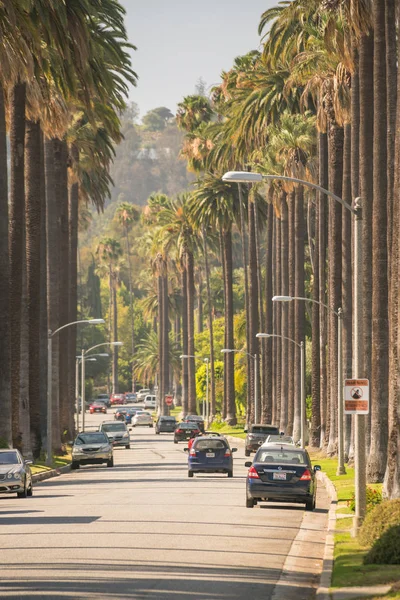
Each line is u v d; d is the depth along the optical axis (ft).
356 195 404.16
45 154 562.25
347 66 388.78
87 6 362.33
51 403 504.84
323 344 553.64
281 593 128.26
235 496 297.12
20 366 461.78
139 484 350.84
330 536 189.37
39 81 372.79
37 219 491.72
